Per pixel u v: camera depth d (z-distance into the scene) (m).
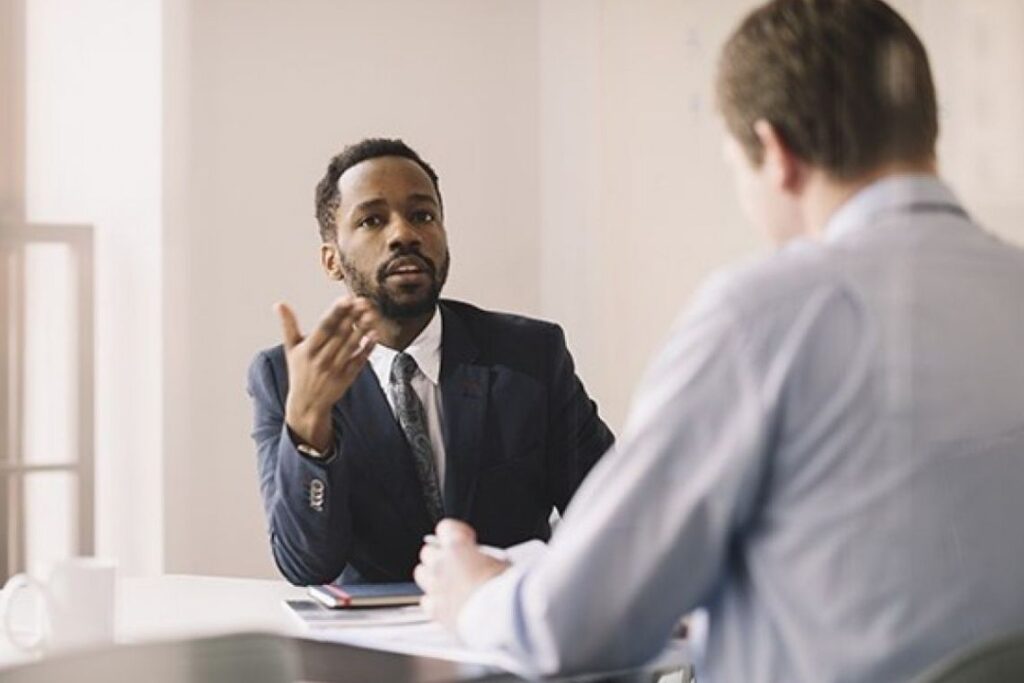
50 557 3.63
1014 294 1.23
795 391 1.18
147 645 1.16
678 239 3.69
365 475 2.22
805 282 1.20
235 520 3.77
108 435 3.70
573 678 1.23
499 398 2.33
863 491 1.18
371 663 1.52
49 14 3.68
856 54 1.25
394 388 2.30
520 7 3.93
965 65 2.94
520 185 3.97
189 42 3.72
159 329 3.69
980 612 1.18
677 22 3.68
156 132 3.70
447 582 1.42
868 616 1.18
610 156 3.83
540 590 1.21
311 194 3.86
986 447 1.18
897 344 1.18
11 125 3.67
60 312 3.67
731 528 1.20
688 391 1.19
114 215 3.70
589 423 2.41
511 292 3.99
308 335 2.08
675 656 1.51
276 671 1.19
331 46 3.88
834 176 1.27
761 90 1.28
